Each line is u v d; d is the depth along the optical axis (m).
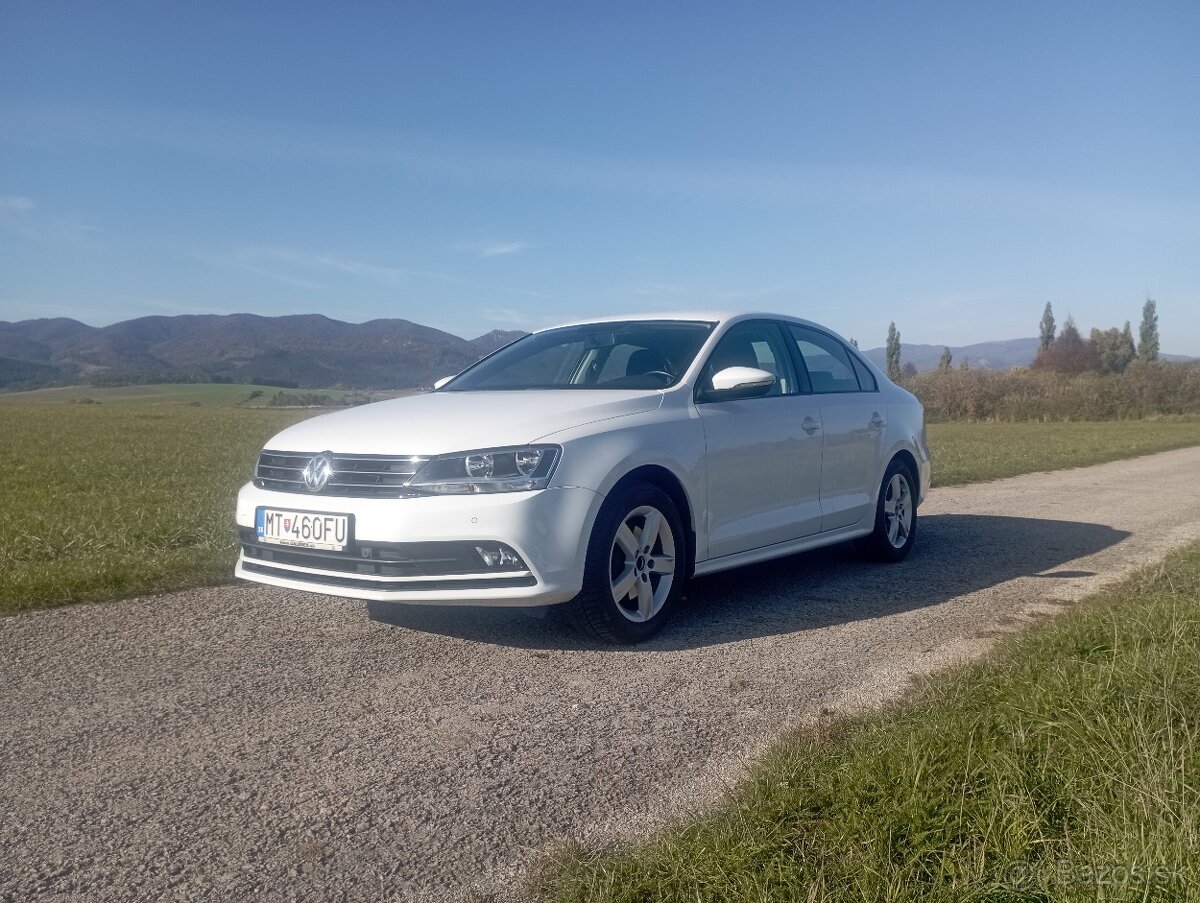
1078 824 2.49
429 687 4.04
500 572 4.24
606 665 4.36
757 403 5.58
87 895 2.44
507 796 3.02
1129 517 9.47
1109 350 102.38
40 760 3.26
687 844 2.52
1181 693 3.28
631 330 5.85
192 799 2.98
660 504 4.78
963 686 3.67
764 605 5.57
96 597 5.40
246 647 4.57
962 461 16.23
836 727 3.45
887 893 2.21
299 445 4.76
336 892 2.47
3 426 32.66
